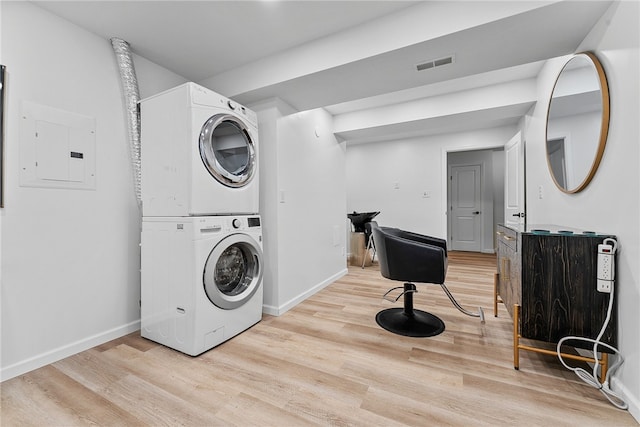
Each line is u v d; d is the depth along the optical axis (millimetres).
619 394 1223
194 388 1358
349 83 2146
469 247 5605
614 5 1292
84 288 1775
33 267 1555
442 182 4711
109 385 1385
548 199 2203
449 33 1565
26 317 1522
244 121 2051
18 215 1499
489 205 5426
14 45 1488
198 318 1656
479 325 2051
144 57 2160
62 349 1652
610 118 1333
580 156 1602
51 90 1631
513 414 1164
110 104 1930
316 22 1789
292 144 2611
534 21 1461
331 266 3379
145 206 1896
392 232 2414
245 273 2133
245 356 1656
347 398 1277
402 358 1615
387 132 3531
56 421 1147
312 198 2959
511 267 1743
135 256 2072
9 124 1468
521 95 2650
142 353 1704
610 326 1281
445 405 1224
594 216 1467
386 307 2475
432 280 1909
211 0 1570
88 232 1801
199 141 1711
